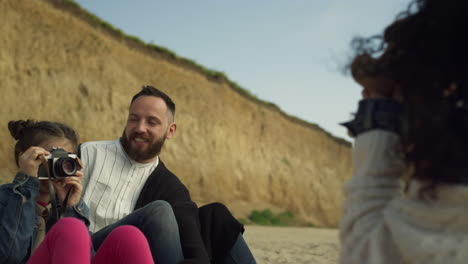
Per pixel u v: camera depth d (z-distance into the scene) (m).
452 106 0.82
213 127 23.08
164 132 2.58
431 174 0.79
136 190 2.53
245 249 2.45
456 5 0.81
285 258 6.16
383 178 0.89
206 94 23.61
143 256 1.52
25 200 1.80
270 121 27.62
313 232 16.39
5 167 13.52
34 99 15.60
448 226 0.77
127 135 2.52
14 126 2.07
